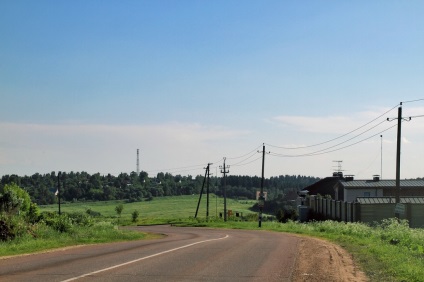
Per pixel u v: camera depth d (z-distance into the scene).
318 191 86.75
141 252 18.94
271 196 192.62
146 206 172.12
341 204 55.59
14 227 22.94
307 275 12.73
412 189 72.00
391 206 48.59
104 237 30.03
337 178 85.44
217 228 58.28
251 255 18.02
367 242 25.36
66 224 29.00
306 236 35.12
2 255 17.47
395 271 13.30
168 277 11.91
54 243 22.80
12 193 32.53
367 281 11.98
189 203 185.25
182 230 52.31
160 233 42.97
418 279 11.87
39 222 28.06
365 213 48.75
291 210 75.62
